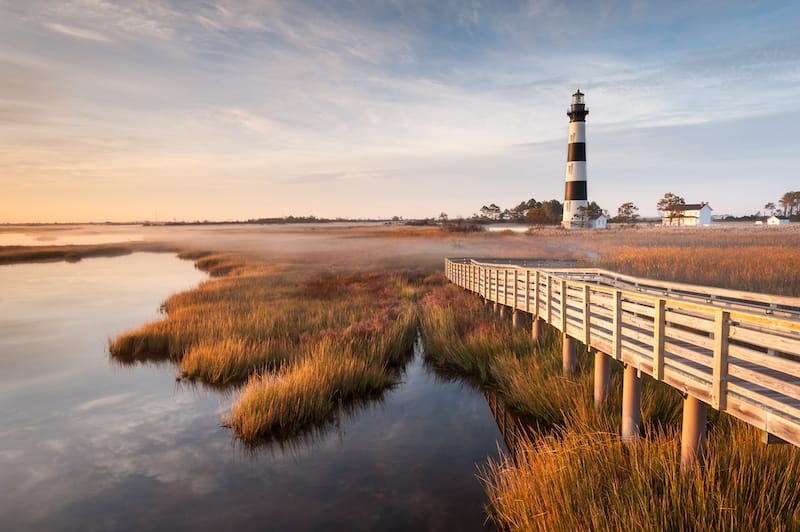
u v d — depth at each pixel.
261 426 9.17
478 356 12.98
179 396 11.43
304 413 9.70
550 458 6.33
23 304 25.06
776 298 7.64
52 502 7.07
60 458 8.45
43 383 12.49
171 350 14.84
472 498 6.87
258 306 19.92
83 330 18.98
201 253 60.22
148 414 10.38
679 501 4.88
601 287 7.98
